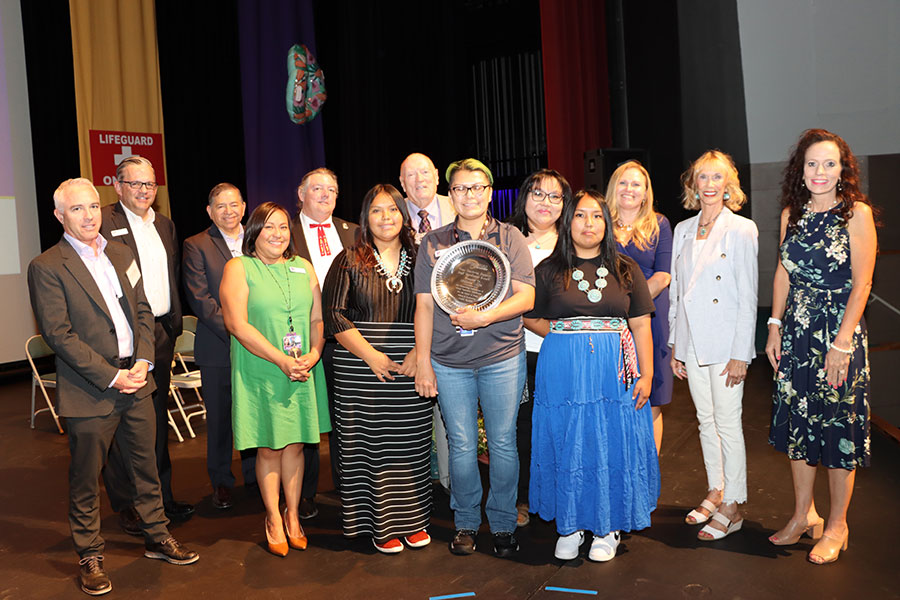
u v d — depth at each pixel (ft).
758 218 28.66
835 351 8.98
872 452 13.87
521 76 29.91
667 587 8.87
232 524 11.43
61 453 16.10
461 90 30.53
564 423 9.39
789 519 10.74
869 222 8.90
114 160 24.00
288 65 26.68
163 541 10.16
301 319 10.11
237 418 9.97
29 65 23.17
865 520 10.66
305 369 9.78
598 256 9.46
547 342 9.58
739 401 10.16
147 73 24.67
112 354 9.43
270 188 26.58
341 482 10.25
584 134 26.43
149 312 10.03
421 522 10.30
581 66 26.50
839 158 8.92
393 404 9.94
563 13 25.81
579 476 9.34
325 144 28.07
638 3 22.43
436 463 13.00
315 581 9.39
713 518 10.32
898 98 26.12
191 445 16.28
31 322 25.30
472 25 30.55
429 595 8.90
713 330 10.03
